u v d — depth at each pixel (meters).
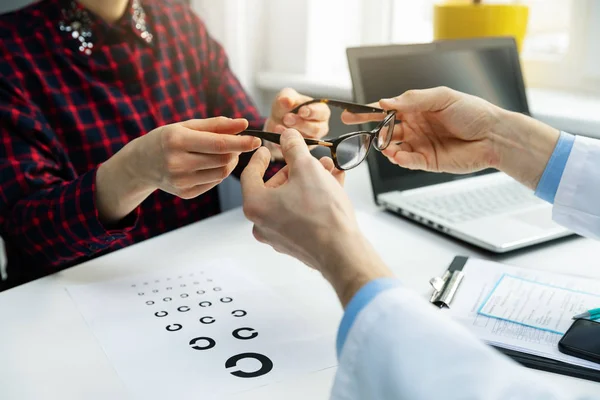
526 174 0.85
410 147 0.91
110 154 1.13
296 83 1.69
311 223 0.51
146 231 1.17
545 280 0.80
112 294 0.78
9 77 1.06
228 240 0.96
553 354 0.63
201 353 0.65
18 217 0.93
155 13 1.23
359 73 1.07
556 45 1.73
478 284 0.79
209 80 1.34
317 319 0.72
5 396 0.57
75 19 1.12
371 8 1.86
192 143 0.72
